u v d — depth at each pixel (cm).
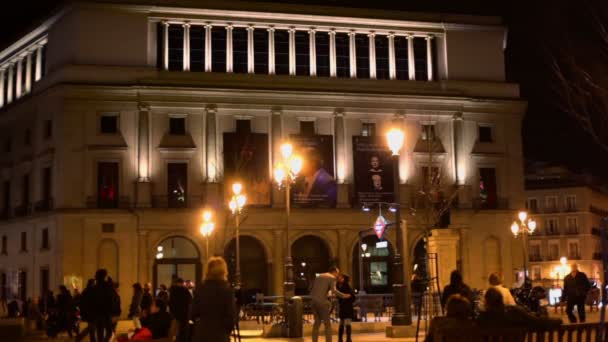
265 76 5722
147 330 1742
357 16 5934
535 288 3253
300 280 5606
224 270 1145
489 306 1212
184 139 5528
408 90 5972
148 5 5588
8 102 6456
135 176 5441
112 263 5322
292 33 5838
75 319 3172
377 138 5797
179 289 1908
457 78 6109
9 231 6028
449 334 1075
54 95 5494
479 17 6191
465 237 5856
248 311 3731
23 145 5966
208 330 1106
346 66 5931
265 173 5588
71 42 5569
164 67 5609
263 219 5522
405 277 2464
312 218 5594
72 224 5306
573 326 1170
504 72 6241
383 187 5738
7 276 6003
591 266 8762
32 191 5775
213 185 5472
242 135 5578
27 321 3525
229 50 5716
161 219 5381
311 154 5653
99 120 5456
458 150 5978
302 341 2577
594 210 9162
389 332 2448
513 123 6166
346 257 5622
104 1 5559
